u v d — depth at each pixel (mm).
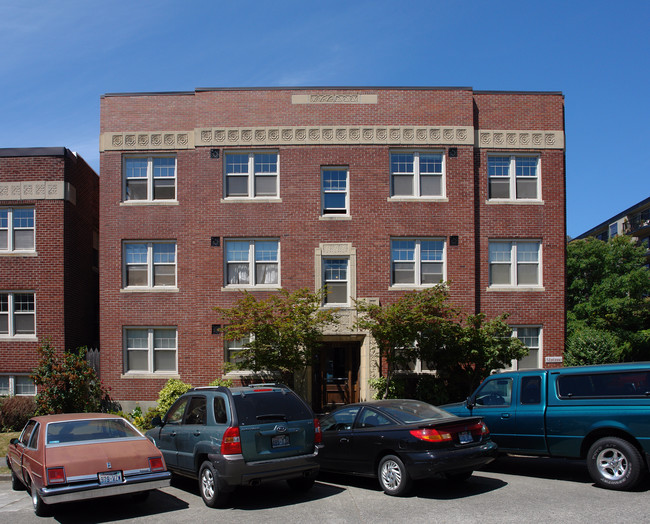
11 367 20281
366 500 9469
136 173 20609
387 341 16922
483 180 20469
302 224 19984
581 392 10344
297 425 9711
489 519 8055
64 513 9211
